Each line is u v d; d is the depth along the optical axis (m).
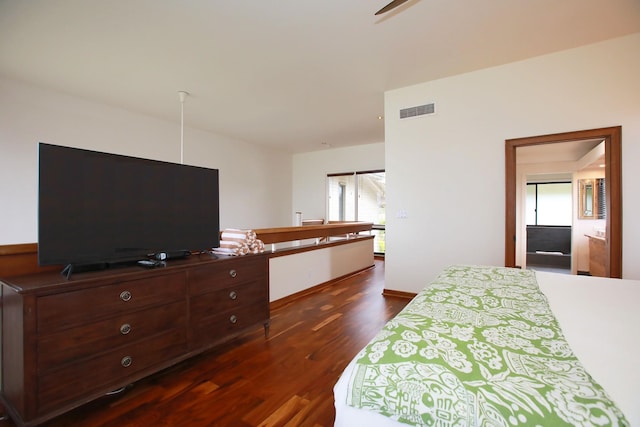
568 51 2.89
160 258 2.04
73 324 1.46
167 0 2.13
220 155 6.07
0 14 2.26
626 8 2.25
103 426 1.50
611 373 0.83
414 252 3.73
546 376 0.82
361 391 0.88
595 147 4.36
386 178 3.89
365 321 2.94
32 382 1.34
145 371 1.74
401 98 3.77
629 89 2.68
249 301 2.44
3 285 1.47
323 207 7.77
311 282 3.99
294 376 1.96
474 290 1.67
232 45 2.74
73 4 2.16
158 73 3.30
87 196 1.70
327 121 5.15
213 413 1.60
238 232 2.54
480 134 3.32
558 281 1.89
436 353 0.94
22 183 3.52
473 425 0.72
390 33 2.57
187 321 1.98
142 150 4.72
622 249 2.71
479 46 2.80
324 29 2.50
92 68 3.17
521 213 5.71
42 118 3.67
